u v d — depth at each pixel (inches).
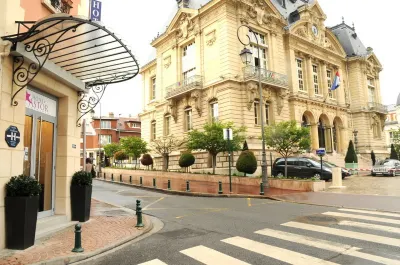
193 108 1091.9
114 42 280.2
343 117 1438.2
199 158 1051.3
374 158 1421.0
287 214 373.4
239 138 822.5
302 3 1485.0
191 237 274.5
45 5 314.5
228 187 701.9
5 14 252.2
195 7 1181.1
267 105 1077.8
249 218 352.5
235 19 1033.5
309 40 1306.6
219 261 206.7
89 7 413.7
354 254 212.5
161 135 1278.3
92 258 226.8
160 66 1327.5
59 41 247.9
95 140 2256.4
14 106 262.2
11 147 256.2
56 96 352.8
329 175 776.3
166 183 796.6
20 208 242.1
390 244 233.9
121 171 1241.4
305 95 1250.0
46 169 332.8
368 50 1648.6
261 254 218.4
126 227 315.9
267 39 1131.9
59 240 267.7
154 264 206.1
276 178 690.8
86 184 355.3
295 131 732.7
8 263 210.1
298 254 215.8
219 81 994.1
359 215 355.6
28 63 276.5
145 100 1525.6
